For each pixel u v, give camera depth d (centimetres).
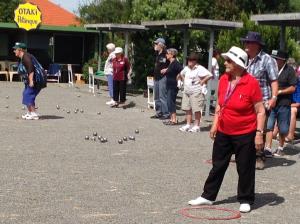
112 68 1991
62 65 3209
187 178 880
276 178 916
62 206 693
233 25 1748
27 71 1508
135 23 2773
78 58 3384
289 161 1072
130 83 2777
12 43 3328
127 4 3822
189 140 1284
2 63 3108
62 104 1980
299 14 1288
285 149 1204
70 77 2916
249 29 2311
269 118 1089
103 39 3191
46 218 639
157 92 1666
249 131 703
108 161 996
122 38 3094
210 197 727
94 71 3014
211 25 1730
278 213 704
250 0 4041
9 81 3048
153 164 986
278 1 4338
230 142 717
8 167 909
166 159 1039
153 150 1131
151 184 830
